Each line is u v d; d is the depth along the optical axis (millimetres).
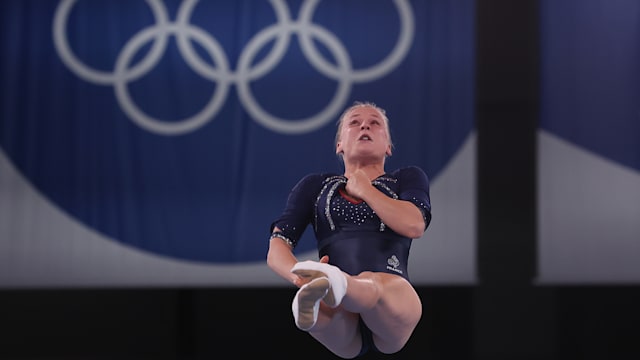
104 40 15594
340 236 7039
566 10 15297
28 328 16047
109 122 15516
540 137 15281
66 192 15531
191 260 15469
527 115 15594
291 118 15406
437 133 15281
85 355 16094
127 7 15602
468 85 15320
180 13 15555
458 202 15273
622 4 15211
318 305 6000
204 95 15516
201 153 15469
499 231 15578
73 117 15539
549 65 15297
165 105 15500
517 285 15539
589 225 15156
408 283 6938
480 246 15586
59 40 15602
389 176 7305
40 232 15570
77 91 15539
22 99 15594
